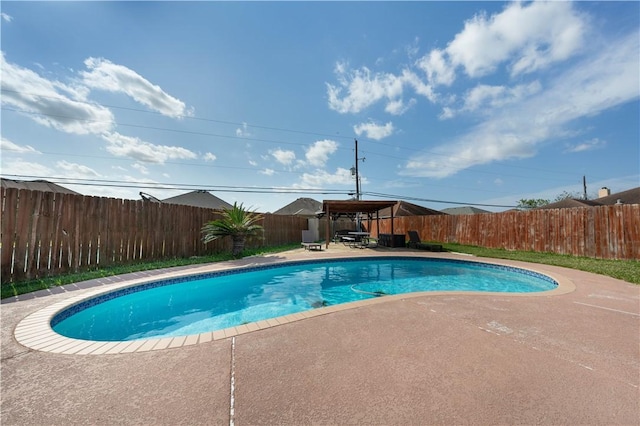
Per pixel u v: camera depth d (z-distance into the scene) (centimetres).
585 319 362
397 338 300
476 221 1396
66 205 654
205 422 173
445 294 483
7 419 177
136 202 814
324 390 205
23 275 579
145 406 189
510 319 361
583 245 955
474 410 182
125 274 680
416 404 189
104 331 462
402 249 1366
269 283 794
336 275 891
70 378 225
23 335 312
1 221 554
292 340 296
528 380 218
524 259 951
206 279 728
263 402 192
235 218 1054
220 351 271
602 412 181
